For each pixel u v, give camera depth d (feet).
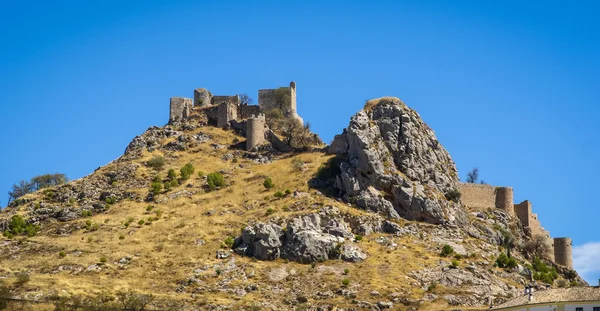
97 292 435.53
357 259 485.15
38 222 570.87
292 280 464.65
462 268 487.20
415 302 440.04
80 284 447.42
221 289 453.99
